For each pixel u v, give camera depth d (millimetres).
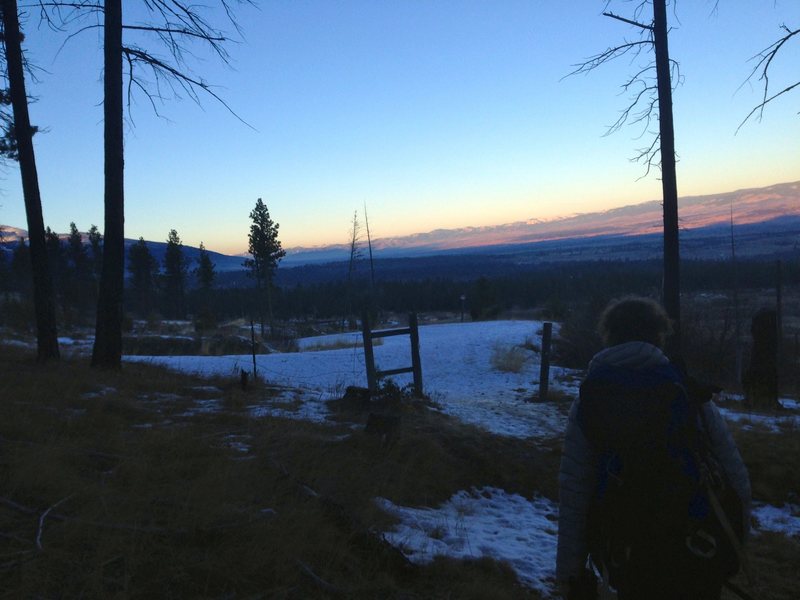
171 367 14367
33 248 11227
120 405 7453
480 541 4926
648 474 2064
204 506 4152
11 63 10734
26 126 10992
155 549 3549
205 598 3141
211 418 7449
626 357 2301
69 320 27562
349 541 4105
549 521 5984
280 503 4578
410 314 11727
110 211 11062
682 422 2129
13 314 24938
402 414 8906
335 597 3393
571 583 2291
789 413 10977
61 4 10633
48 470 4449
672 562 2016
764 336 11727
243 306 83875
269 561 3568
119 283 11164
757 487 6895
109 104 10953
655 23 11039
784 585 4645
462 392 13805
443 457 6914
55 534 3572
